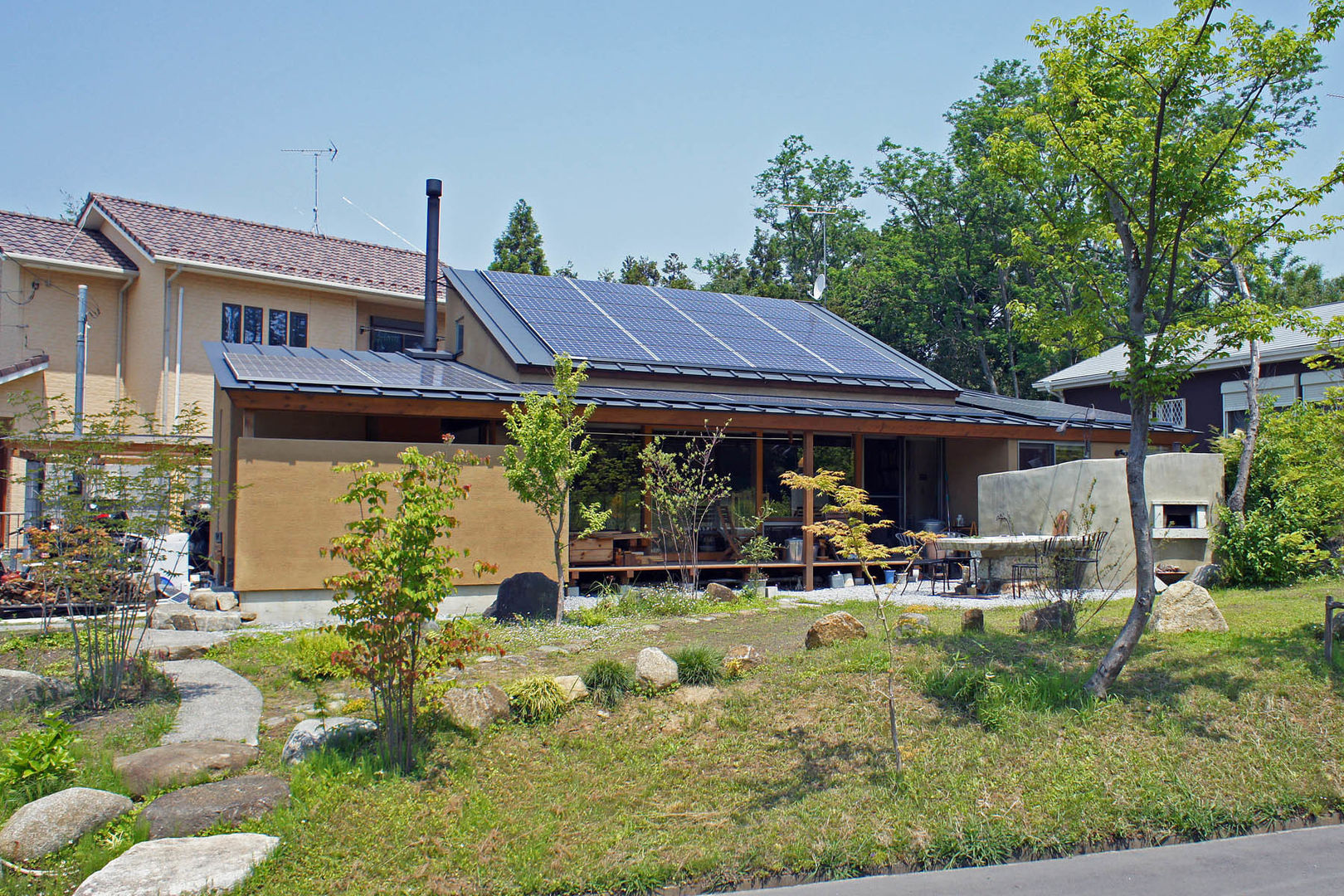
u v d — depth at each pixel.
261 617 12.37
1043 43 8.60
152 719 7.71
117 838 5.89
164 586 12.98
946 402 19.70
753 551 15.50
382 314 24.89
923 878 5.84
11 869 5.57
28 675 8.20
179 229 22.50
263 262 22.41
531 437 11.83
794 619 12.46
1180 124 8.76
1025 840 6.23
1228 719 7.81
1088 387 26.91
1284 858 6.06
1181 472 14.83
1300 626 10.27
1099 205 8.93
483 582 13.44
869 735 7.66
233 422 14.37
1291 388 21.12
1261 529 13.97
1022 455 18.91
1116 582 14.64
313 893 5.47
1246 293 15.09
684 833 6.31
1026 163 8.80
